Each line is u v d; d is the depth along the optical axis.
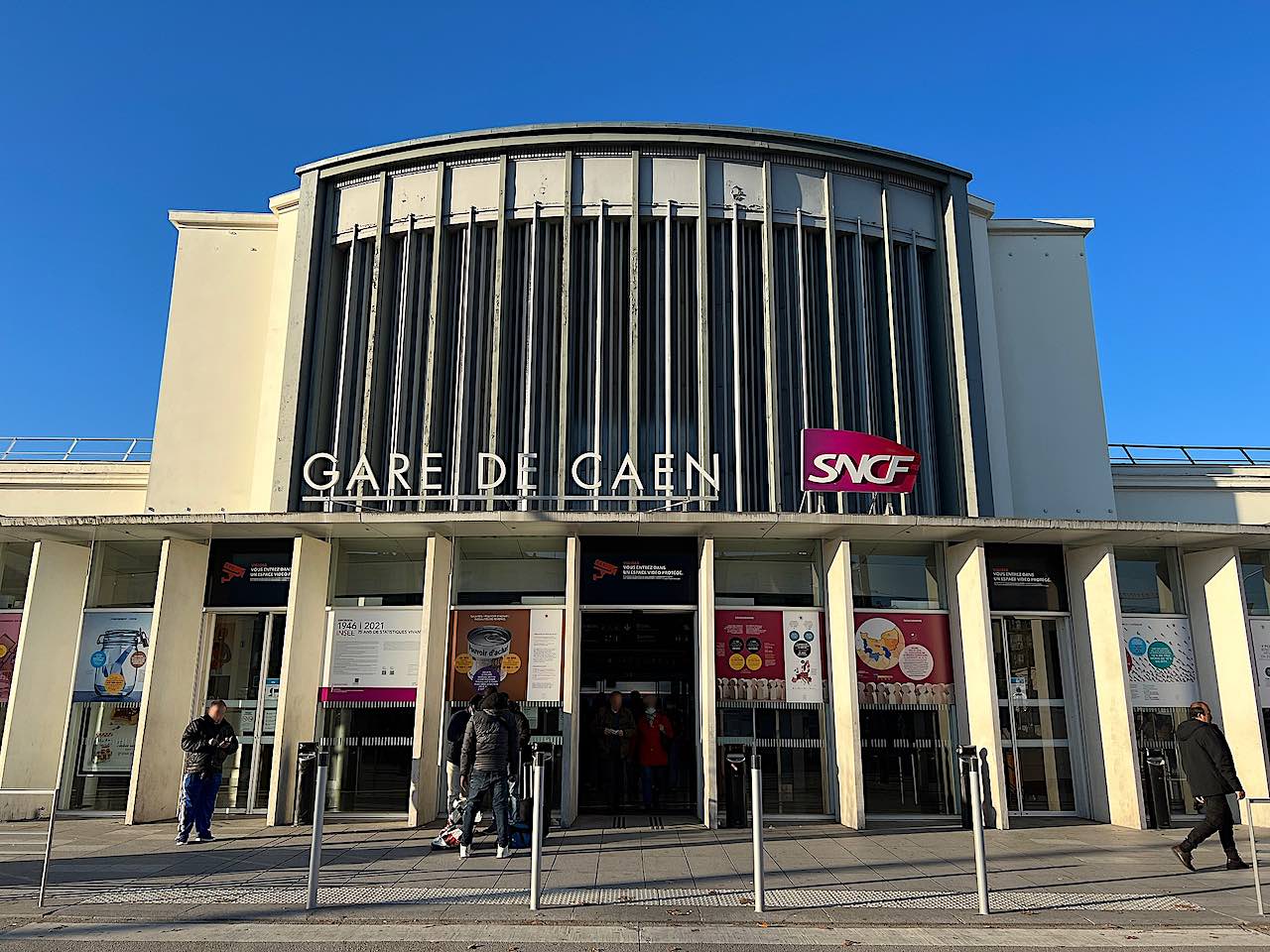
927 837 12.13
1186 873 9.72
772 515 12.91
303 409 17.81
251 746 14.12
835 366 18.14
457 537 14.31
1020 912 7.92
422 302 18.41
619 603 13.89
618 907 8.00
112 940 6.94
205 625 14.40
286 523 13.05
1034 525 13.18
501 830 10.38
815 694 13.87
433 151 18.72
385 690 13.83
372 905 8.05
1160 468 20.31
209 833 11.57
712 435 17.66
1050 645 14.66
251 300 19.69
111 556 14.74
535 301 17.95
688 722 14.20
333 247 19.00
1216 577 14.25
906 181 19.70
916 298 19.12
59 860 10.21
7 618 15.00
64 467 19.95
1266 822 13.02
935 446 18.64
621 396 17.70
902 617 14.29
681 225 18.59
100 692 13.98
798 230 18.69
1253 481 20.23
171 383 19.16
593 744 14.05
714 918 7.66
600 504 17.05
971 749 12.77
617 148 18.67
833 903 8.20
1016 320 19.98
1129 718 13.17
